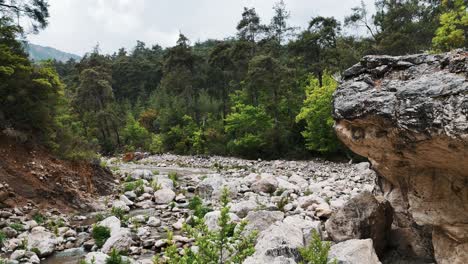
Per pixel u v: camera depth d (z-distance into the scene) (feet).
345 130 27.86
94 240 41.52
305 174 94.43
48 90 69.67
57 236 42.91
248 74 142.00
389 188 34.65
